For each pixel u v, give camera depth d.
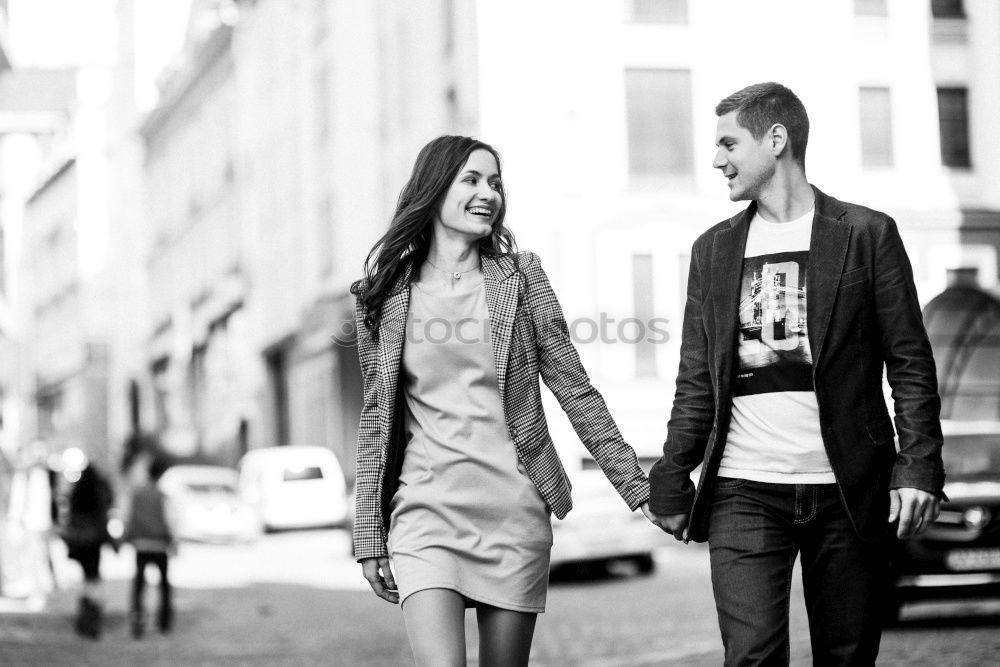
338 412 42.72
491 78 35.75
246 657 12.98
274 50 49.94
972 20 37.44
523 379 4.71
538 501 4.68
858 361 4.61
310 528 38.22
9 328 65.19
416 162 4.81
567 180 36.34
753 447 4.63
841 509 4.57
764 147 4.79
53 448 48.12
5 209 78.38
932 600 12.37
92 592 15.12
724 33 37.12
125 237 73.31
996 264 37.00
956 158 37.34
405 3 39.47
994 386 26.62
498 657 4.66
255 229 53.12
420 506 4.66
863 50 37.25
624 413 35.47
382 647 13.15
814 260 4.63
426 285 4.78
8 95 61.94
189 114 62.66
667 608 16.09
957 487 12.66
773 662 4.57
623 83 36.75
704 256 4.84
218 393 57.59
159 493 15.46
